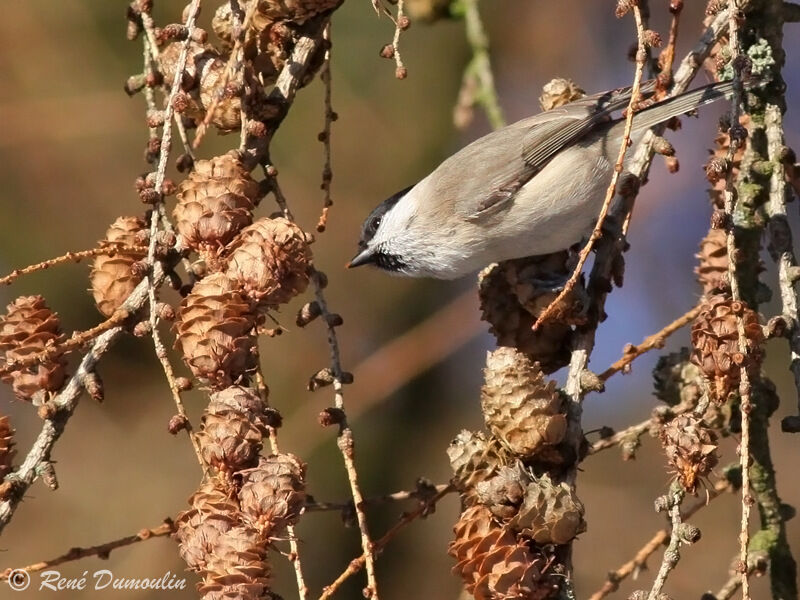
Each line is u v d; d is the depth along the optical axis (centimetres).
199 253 567
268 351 1430
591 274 652
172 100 559
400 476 1438
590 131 900
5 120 1372
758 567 605
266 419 525
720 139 666
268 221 559
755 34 646
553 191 888
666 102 674
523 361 568
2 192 1383
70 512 1358
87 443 1395
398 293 1462
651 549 647
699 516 1376
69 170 1391
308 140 1444
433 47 1484
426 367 1372
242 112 603
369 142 1463
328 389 1402
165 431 1409
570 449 577
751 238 639
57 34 1391
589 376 599
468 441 568
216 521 506
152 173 576
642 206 1381
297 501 508
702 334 540
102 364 1407
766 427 628
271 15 629
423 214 937
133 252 594
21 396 582
